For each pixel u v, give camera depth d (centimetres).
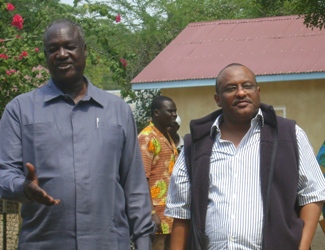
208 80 1797
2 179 432
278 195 447
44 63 1023
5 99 984
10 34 1045
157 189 715
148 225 464
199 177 461
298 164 453
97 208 436
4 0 1082
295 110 1752
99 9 1123
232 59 1864
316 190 459
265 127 461
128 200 463
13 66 980
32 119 441
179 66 1881
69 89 454
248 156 456
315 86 1734
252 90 461
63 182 432
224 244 448
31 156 439
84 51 458
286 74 1716
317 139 1738
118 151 452
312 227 455
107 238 439
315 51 1800
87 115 446
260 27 2002
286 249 441
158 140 720
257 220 445
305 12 1136
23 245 440
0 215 987
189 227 480
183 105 1862
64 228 431
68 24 453
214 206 455
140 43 2936
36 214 434
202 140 471
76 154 436
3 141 446
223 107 464
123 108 461
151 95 2077
